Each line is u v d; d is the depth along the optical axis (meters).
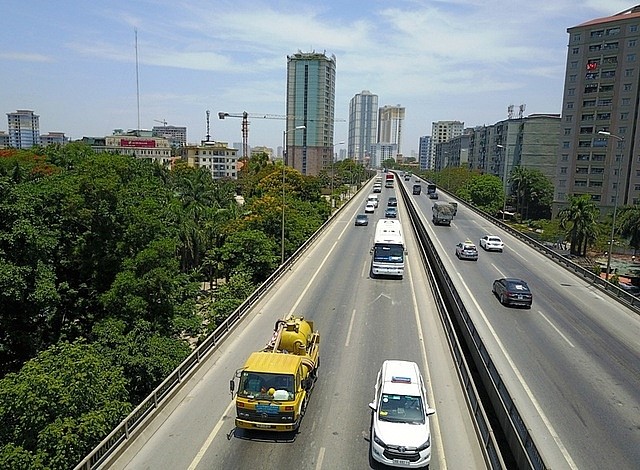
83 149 73.94
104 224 34.03
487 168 149.38
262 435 15.39
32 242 27.81
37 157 64.00
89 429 16.97
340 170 138.38
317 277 36.41
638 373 20.80
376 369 20.31
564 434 15.91
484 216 76.81
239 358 21.28
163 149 190.88
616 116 89.06
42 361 18.47
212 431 15.53
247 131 162.25
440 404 17.38
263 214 52.03
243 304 26.69
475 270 40.62
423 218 72.94
